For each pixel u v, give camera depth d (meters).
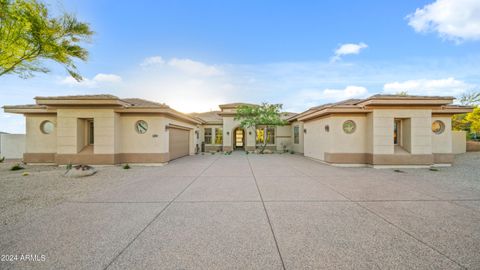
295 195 5.30
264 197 5.13
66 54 6.66
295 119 18.31
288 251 2.71
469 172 8.55
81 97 9.61
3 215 3.94
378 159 9.62
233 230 3.33
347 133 10.39
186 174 8.17
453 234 3.18
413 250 2.74
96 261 2.50
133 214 4.01
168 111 10.66
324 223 3.60
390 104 9.40
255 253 2.67
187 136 16.36
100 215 3.96
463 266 2.40
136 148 10.60
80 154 9.95
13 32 5.67
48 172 8.51
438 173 8.33
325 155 11.16
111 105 9.89
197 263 2.46
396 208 4.34
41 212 4.10
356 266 2.40
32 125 10.91
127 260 2.52
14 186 6.21
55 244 2.89
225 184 6.50
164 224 3.55
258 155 16.44
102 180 7.08
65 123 9.92
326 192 5.59
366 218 3.81
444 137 10.45
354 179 7.25
